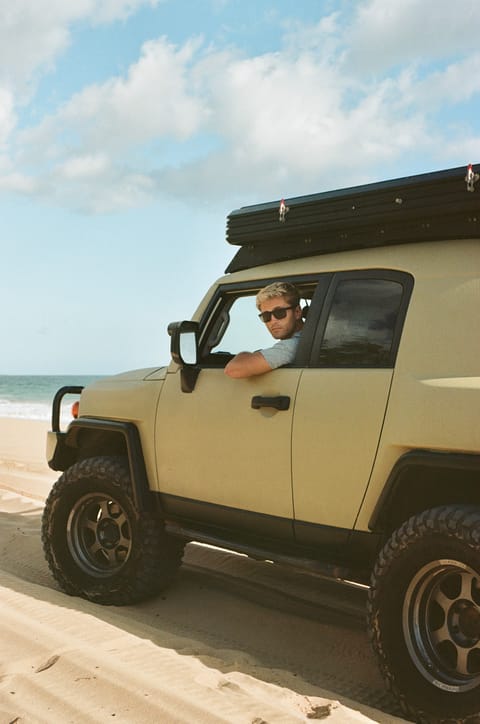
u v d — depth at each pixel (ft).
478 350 10.09
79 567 14.79
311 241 12.71
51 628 11.56
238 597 15.01
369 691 11.05
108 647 10.95
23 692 9.29
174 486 13.56
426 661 9.86
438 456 9.77
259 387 12.30
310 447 11.38
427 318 10.67
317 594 15.51
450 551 9.48
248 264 13.82
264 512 12.10
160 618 13.79
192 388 13.41
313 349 11.92
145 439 14.11
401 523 10.64
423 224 11.32
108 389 15.21
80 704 9.04
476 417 9.59
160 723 8.68
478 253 10.78
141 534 14.01
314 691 10.18
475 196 10.61
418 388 10.29
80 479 14.74
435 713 9.53
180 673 10.11
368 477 10.71
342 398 11.13
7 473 32.48
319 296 12.16
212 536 13.08
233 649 12.43
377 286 11.48
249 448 12.24
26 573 17.08
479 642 9.58
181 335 12.96
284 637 13.08
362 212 11.76
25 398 166.20
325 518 11.30
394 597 10.04
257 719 8.85
